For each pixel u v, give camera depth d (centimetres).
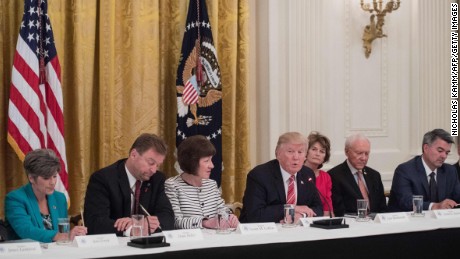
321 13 623
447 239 385
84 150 535
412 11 662
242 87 602
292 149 431
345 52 639
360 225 395
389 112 655
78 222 416
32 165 370
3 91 511
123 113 555
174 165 581
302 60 615
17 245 305
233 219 389
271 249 334
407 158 662
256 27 622
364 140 496
